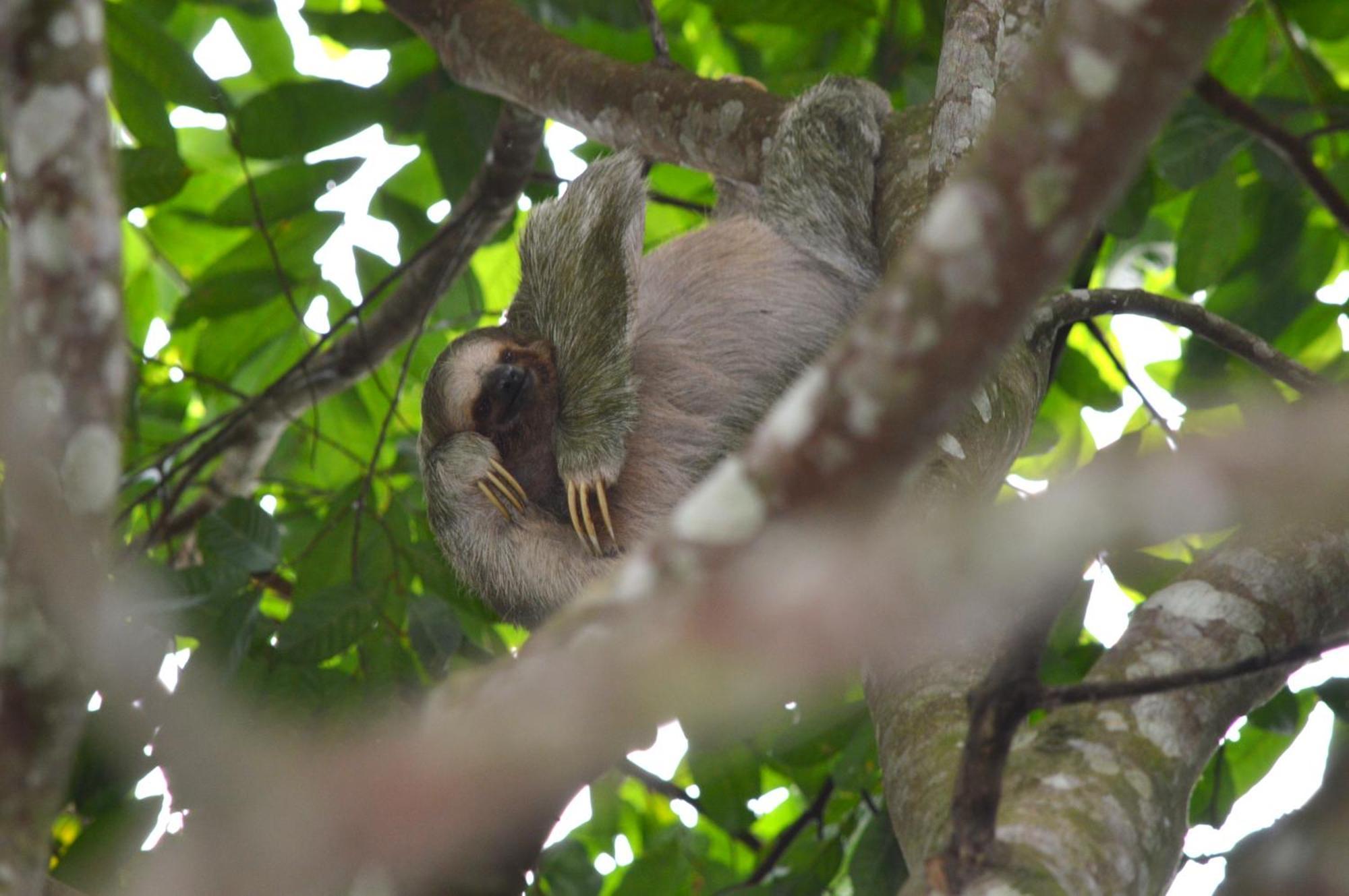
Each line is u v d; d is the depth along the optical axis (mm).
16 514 4574
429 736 3814
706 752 12234
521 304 12016
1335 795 4723
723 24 13727
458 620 11375
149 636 10047
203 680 9773
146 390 13898
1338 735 11391
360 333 14492
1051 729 6078
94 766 9883
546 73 12195
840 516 4188
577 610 4191
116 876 9531
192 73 12250
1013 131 3816
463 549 11570
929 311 3961
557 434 11172
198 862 4082
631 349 10898
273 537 10641
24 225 4438
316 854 3600
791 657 4062
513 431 11367
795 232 11242
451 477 11453
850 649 4098
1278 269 13680
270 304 14516
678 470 10891
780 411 4320
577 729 3939
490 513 11508
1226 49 14289
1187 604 6715
